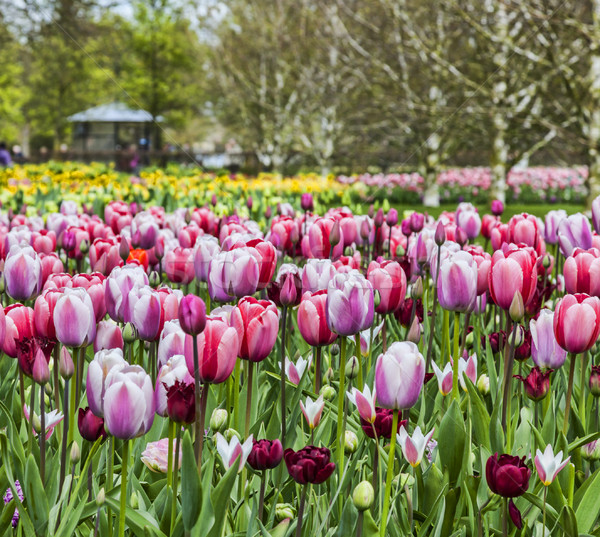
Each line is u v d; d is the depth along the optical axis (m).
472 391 1.91
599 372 1.94
